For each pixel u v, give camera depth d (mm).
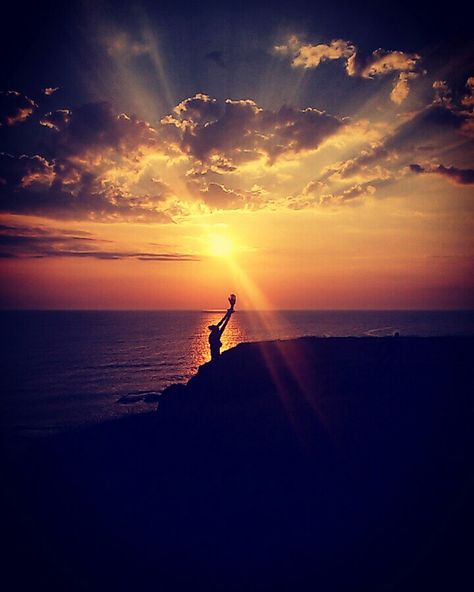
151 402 44469
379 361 17641
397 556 8133
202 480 11117
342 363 17750
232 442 12664
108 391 54031
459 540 8320
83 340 122250
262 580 7852
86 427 16094
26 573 8273
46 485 11711
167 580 7992
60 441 14734
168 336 134625
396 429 12617
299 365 17859
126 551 8875
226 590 7613
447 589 7172
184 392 17062
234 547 8797
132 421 15773
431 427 12531
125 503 10539
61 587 7836
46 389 56031
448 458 10969
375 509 9523
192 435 13492
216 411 15039
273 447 12133
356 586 7488
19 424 37250
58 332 149375
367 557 8211
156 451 12930
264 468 11281
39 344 111750
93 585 7840
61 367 74062
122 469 12109
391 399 14492
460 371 16328
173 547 8914
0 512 10477
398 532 8773
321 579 7754
